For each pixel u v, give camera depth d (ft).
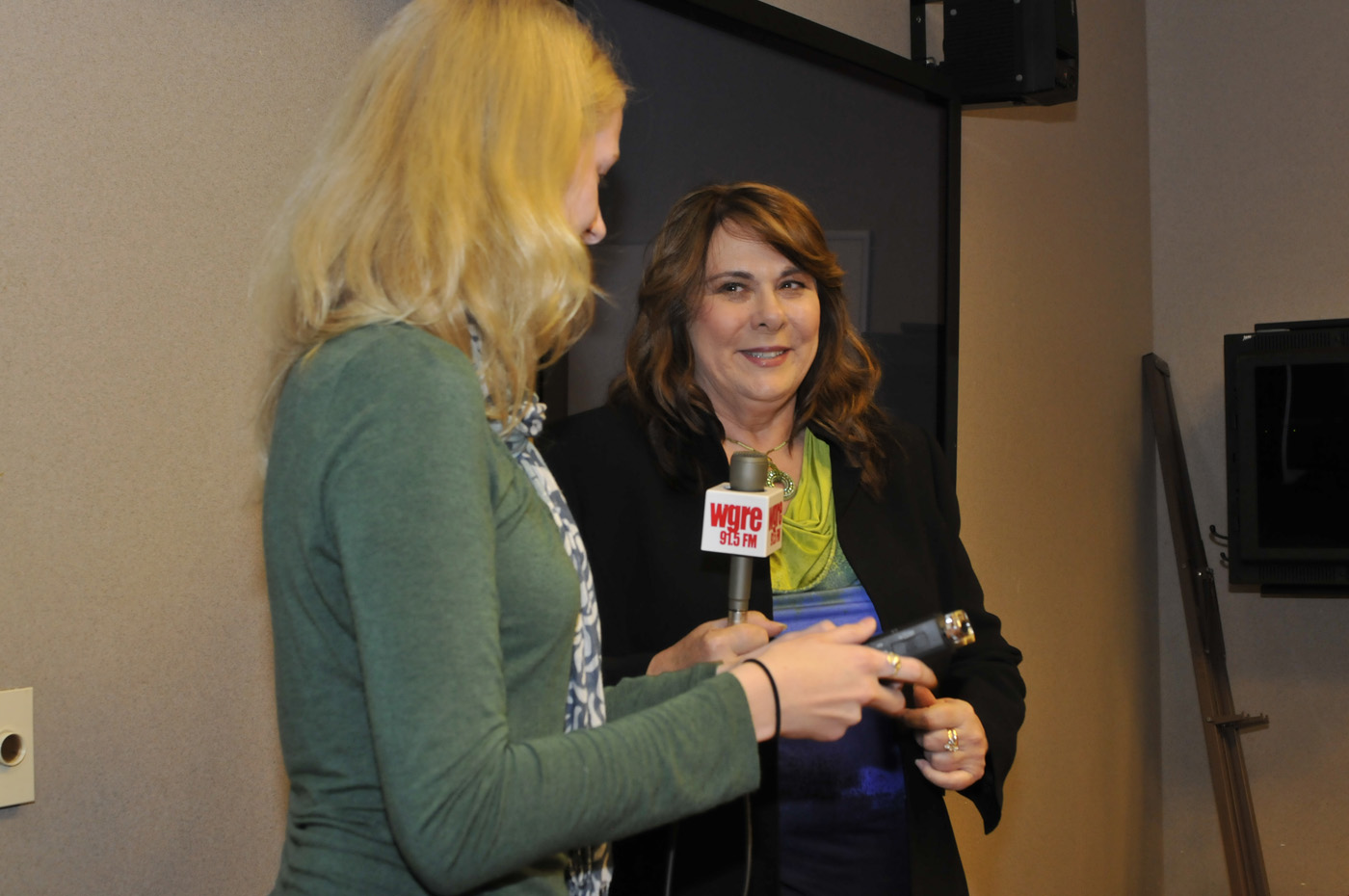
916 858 4.83
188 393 4.35
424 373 2.48
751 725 2.73
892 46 8.24
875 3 8.00
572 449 5.16
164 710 4.27
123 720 4.14
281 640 2.65
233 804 4.53
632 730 2.57
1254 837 10.94
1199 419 12.44
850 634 3.22
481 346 2.86
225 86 4.47
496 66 2.82
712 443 5.17
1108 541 11.48
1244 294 12.18
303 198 2.87
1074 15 8.05
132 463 4.17
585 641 3.25
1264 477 10.66
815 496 5.30
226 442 4.48
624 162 5.48
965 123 8.92
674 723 2.63
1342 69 11.64
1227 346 10.93
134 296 4.17
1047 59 7.70
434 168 2.72
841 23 7.59
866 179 6.80
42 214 3.91
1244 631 12.04
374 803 2.58
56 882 3.94
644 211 5.59
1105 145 11.65
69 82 3.97
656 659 4.19
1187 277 12.53
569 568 2.87
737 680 2.79
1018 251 9.80
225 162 4.47
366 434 2.40
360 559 2.32
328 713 2.59
